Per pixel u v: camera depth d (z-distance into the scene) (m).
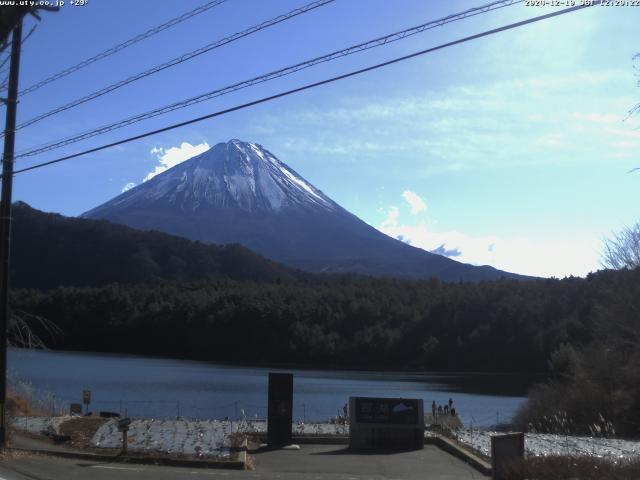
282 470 15.00
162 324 126.12
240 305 127.69
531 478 12.79
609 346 37.16
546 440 19.58
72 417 22.70
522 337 101.00
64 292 129.88
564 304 98.56
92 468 14.23
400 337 118.94
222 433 19.53
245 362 119.56
